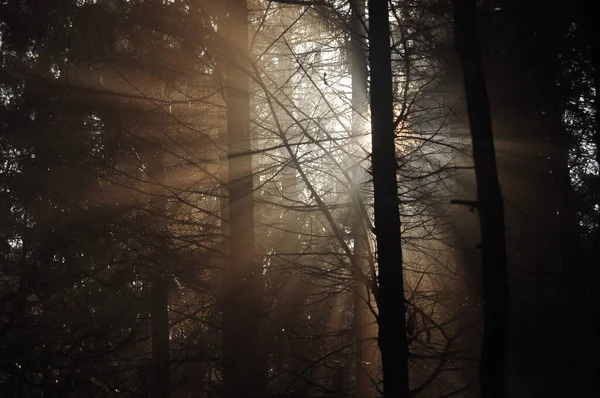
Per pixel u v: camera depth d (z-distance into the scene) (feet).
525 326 33.76
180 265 34.88
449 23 31.37
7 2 39.50
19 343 34.94
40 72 39.52
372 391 33.65
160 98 35.17
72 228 37.65
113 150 35.70
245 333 31.48
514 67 35.88
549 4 34.94
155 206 36.17
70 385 34.12
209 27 32.09
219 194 34.91
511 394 32.73
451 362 28.27
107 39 34.27
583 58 35.53
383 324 25.16
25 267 40.34
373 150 26.05
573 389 31.99
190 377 33.99
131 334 35.70
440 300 29.99
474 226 33.17
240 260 31.78
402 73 33.27
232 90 31.96
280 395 30.09
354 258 28.81
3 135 39.99
